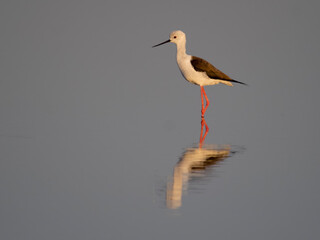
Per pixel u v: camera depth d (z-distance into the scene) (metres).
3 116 17.77
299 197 9.30
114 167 11.15
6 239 7.40
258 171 11.03
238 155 12.55
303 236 7.66
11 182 9.93
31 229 7.77
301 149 13.54
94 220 8.12
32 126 16.09
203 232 7.73
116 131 15.70
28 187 9.63
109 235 7.59
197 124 17.42
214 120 18.36
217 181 10.17
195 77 17.12
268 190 9.67
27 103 20.81
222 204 8.86
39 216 8.26
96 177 10.38
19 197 9.08
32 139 14.09
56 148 13.02
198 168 11.16
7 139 13.98
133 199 9.08
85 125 16.66
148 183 9.98
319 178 10.55
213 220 8.17
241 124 17.66
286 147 13.78
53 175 10.48
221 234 7.68
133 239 7.46
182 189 9.62
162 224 7.99
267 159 12.19
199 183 10.05
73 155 12.27
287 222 8.17
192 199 9.10
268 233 7.73
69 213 8.39
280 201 9.07
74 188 9.63
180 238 7.52
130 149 13.05
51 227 7.84
